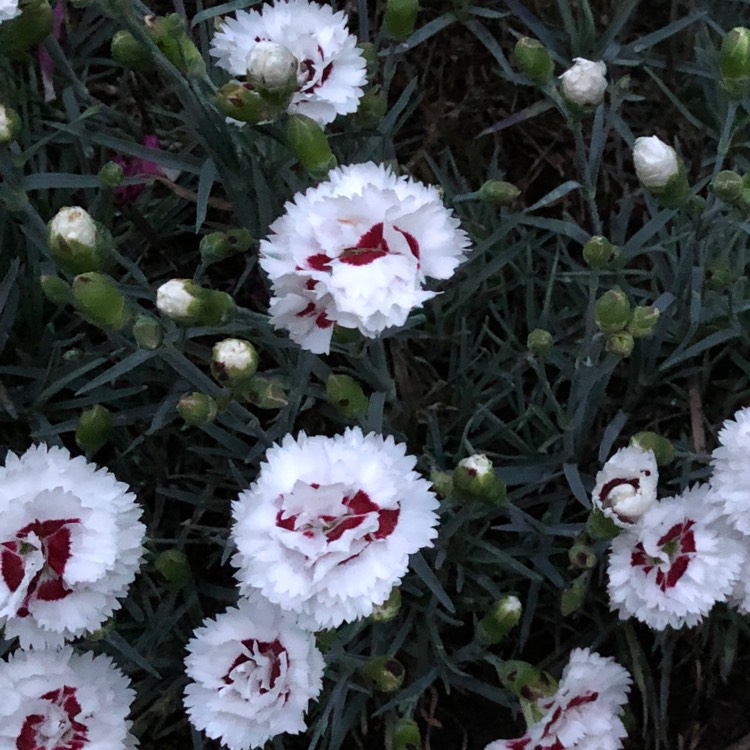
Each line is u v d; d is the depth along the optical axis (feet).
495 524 1.55
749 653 1.55
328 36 1.43
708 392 1.59
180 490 1.53
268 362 1.61
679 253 1.58
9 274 1.46
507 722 1.54
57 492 1.30
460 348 1.59
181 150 1.65
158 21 1.40
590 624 1.54
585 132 1.72
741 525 1.36
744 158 1.65
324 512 1.28
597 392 1.50
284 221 1.31
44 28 1.46
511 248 1.54
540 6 1.74
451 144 1.71
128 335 1.51
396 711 1.49
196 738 1.44
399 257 1.28
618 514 1.32
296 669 1.33
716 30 1.64
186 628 1.52
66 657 1.35
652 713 1.51
